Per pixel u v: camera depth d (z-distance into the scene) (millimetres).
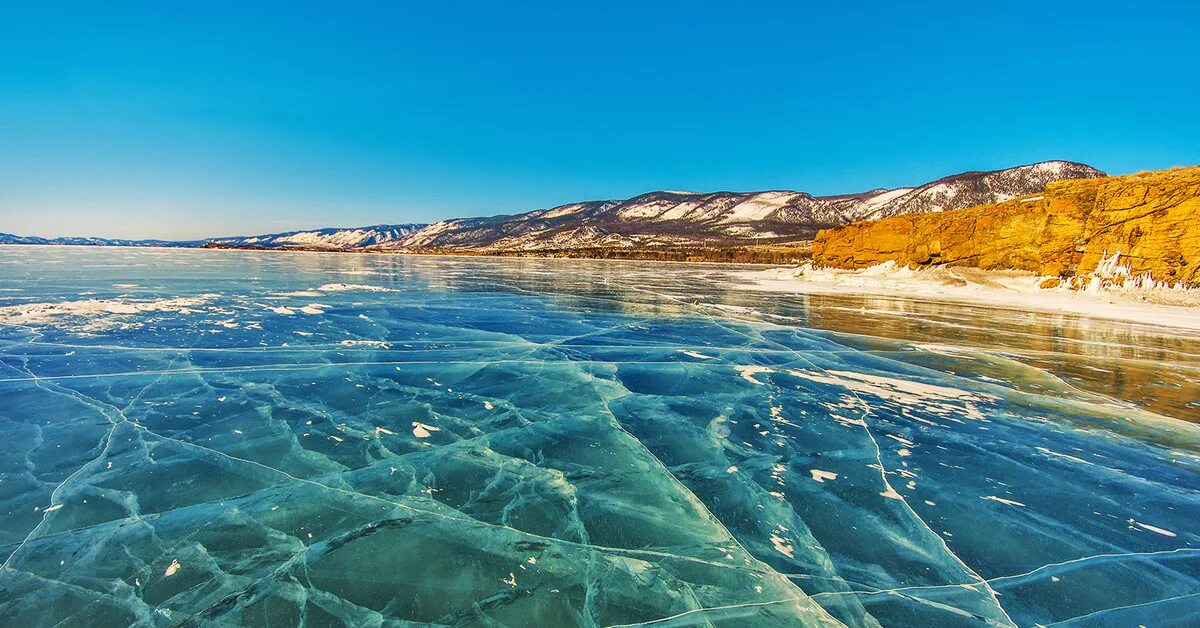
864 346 9992
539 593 3018
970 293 20375
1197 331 11750
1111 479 4555
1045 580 3205
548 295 18359
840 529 3750
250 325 10828
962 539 3645
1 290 15836
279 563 3227
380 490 4168
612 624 2781
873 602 2988
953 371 8156
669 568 3277
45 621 2705
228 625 2697
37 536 3441
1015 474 4637
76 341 9039
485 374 7656
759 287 23156
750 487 4363
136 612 2781
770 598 3008
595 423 5785
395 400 6395
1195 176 17047
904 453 5082
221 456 4715
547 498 4113
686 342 10250
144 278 20812
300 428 5418
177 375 7164
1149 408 6402
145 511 3777
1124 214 18500
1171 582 3186
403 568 3205
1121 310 15234
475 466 4648
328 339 9727
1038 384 7414
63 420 5496
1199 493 4320
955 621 2842
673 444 5246
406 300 15898
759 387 7238
